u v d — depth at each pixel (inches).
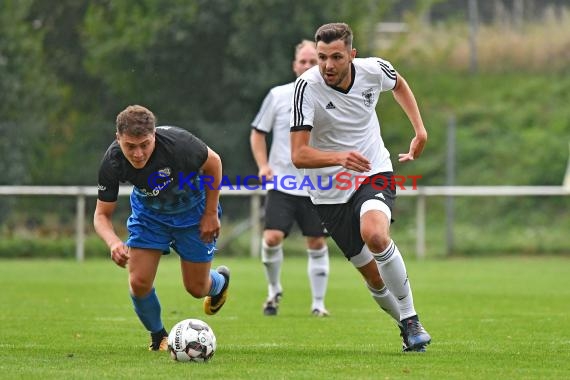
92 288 1444.4
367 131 775.7
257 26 2416.3
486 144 2645.2
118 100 2669.8
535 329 951.0
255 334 906.7
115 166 718.5
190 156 721.6
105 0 2736.2
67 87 2736.2
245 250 2180.1
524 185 2488.9
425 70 3065.9
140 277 748.0
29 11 2755.9
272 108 1135.6
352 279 1658.5
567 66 3053.6
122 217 2263.8
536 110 2802.7
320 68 746.2
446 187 2330.2
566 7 3307.1
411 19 3149.6
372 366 669.3
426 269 1859.0
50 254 2183.8
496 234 2341.3
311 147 748.6
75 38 2758.4
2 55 2452.0
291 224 1115.9
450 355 736.3
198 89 2524.6
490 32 3191.4
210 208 741.3
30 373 631.8
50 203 2206.0
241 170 2240.4
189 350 685.3
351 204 769.6
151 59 2524.6
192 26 2475.4
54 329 939.3
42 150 2203.5
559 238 2260.1
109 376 615.8
